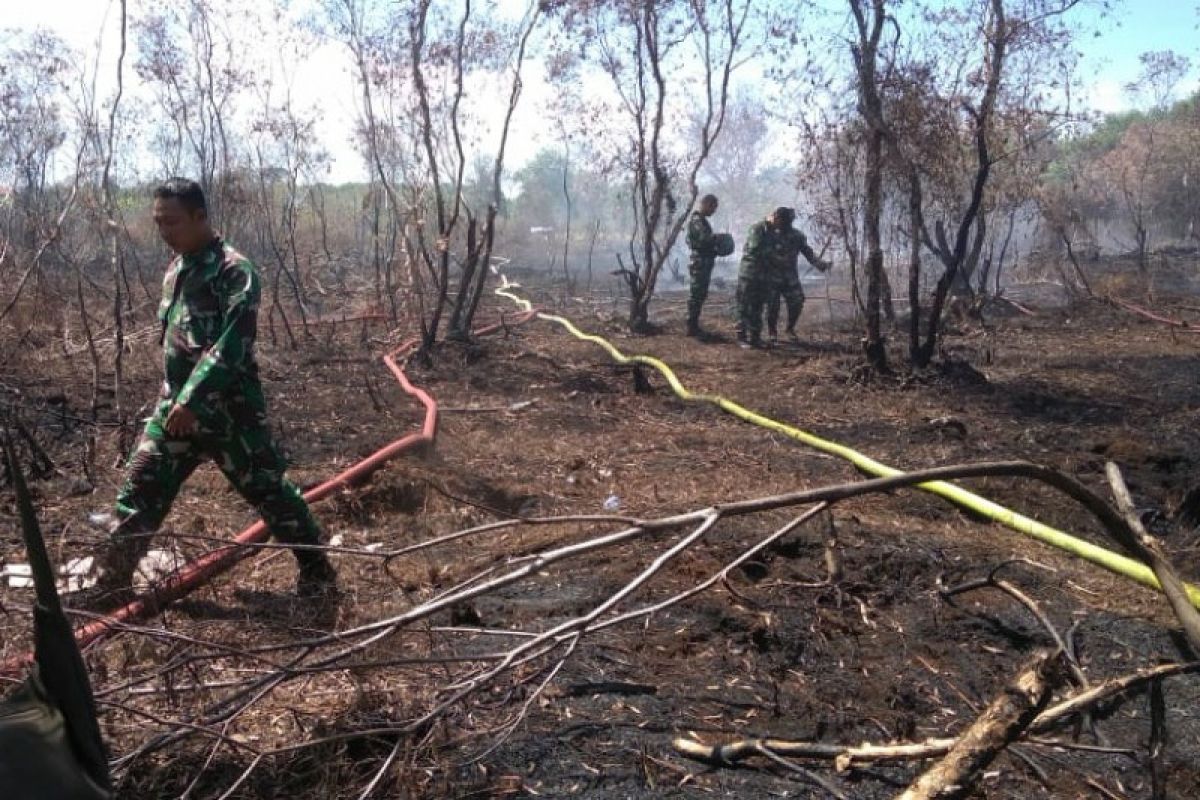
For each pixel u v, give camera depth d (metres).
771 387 9.87
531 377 10.23
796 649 4.00
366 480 6.13
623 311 15.98
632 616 3.14
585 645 3.92
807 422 8.41
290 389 9.20
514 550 4.99
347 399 8.84
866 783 3.13
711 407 9.11
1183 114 23.14
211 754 2.87
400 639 3.92
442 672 3.65
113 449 6.79
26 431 6.14
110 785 1.62
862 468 6.89
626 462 7.05
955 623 4.28
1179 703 3.73
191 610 4.11
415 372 10.21
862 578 4.66
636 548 4.93
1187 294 17.23
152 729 3.12
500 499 6.09
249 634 3.86
